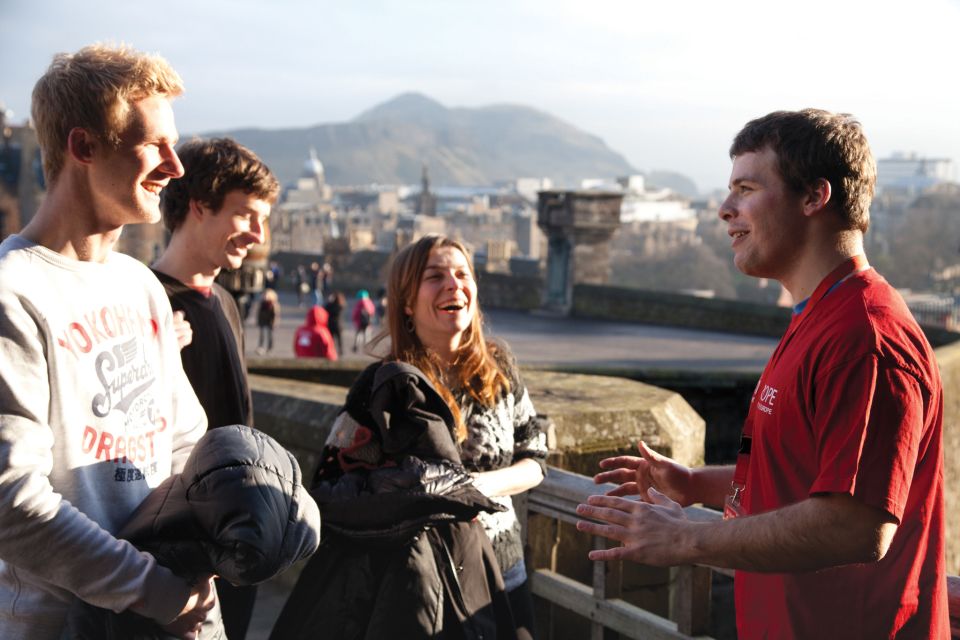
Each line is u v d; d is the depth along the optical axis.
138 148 1.86
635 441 4.04
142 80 1.86
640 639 2.92
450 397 2.68
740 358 18.92
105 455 1.85
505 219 196.62
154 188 1.96
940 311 35.31
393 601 2.40
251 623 3.99
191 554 1.84
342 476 2.50
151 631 1.83
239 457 1.89
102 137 1.83
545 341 21.50
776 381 1.86
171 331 2.14
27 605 1.81
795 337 1.86
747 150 1.94
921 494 1.77
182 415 2.16
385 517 2.41
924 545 1.78
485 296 30.73
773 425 1.84
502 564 2.72
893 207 146.00
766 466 1.87
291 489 1.92
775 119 1.91
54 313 1.78
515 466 2.78
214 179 2.85
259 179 2.91
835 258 1.87
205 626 1.94
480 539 2.55
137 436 1.93
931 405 1.70
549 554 3.48
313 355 10.41
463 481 2.47
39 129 1.88
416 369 2.54
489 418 2.74
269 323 20.17
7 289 1.72
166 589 1.80
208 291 3.01
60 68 1.83
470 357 2.74
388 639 2.39
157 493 1.92
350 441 2.53
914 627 1.78
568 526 3.66
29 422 1.70
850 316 1.73
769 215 1.89
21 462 1.66
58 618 1.83
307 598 2.53
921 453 1.75
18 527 1.65
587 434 3.96
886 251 109.00
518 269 50.56
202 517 1.84
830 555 1.66
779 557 1.71
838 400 1.68
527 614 2.77
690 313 25.05
